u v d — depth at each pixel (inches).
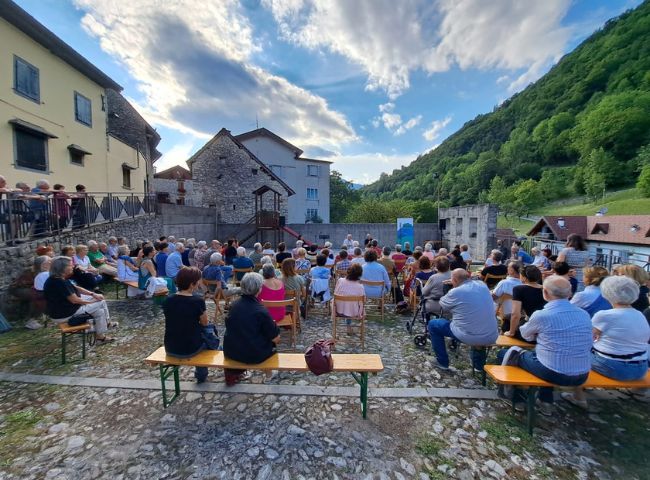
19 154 361.4
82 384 133.7
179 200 1053.8
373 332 204.5
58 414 114.2
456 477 87.0
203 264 314.5
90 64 459.2
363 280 224.8
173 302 118.3
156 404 120.3
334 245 875.4
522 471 88.9
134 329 201.9
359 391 129.6
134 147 649.6
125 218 455.8
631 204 1657.2
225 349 116.6
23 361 156.9
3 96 340.5
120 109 687.1
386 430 106.3
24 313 213.5
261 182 986.7
